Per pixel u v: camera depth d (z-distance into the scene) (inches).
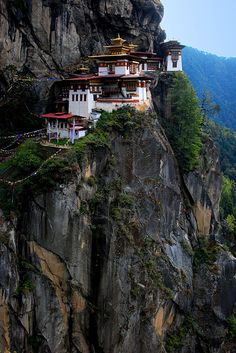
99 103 2536.9
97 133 2256.4
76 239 2005.4
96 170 2170.3
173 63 3250.5
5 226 1940.2
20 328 1920.5
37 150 2111.2
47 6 2564.0
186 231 2746.1
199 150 2940.5
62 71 2709.2
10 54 2465.6
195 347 2605.8
